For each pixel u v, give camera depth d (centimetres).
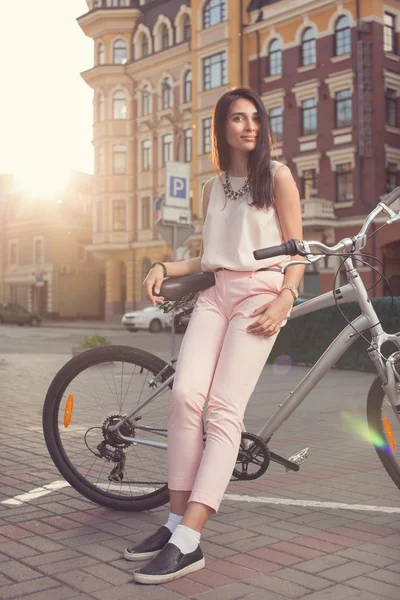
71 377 371
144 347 2056
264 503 385
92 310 5362
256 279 309
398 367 344
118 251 4338
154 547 295
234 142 311
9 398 841
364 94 3023
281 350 1283
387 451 362
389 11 3091
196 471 302
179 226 1311
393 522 350
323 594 259
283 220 312
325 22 3175
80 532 331
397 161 3139
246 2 3525
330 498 396
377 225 2989
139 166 4200
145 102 4175
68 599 253
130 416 361
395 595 259
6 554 300
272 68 3419
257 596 257
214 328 313
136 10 4159
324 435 605
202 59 3700
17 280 5491
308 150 3253
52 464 473
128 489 367
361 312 344
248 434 330
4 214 5638
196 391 302
